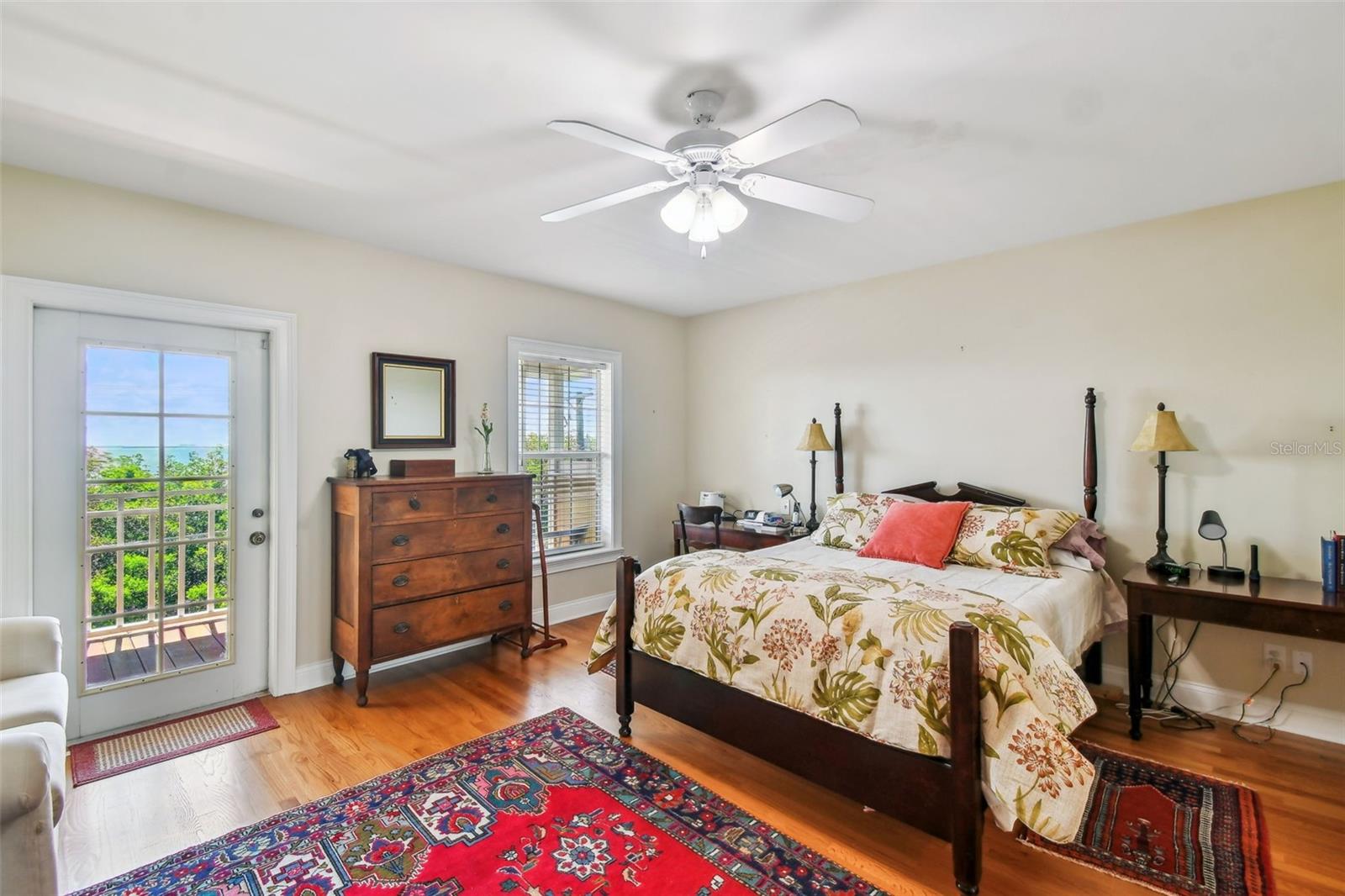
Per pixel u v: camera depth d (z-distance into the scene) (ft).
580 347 14.24
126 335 8.56
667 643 7.79
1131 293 9.84
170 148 7.20
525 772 7.52
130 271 8.41
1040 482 10.77
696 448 16.69
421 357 11.43
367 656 9.46
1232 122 6.62
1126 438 9.90
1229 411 9.06
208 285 9.05
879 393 12.89
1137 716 8.46
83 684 8.29
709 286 13.60
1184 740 8.44
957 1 4.71
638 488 15.70
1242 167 7.79
